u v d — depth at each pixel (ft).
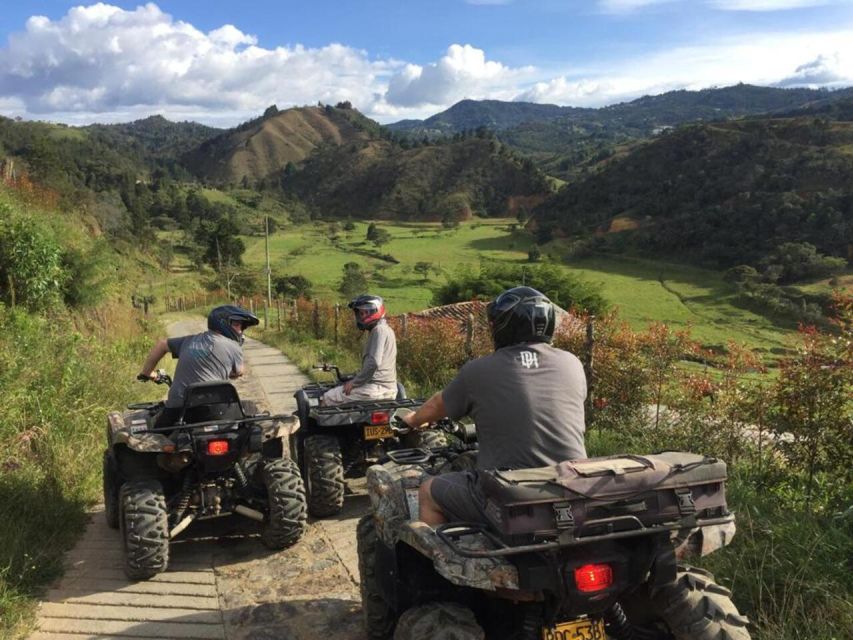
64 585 16.67
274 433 17.89
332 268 449.89
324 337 81.30
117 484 19.93
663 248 443.73
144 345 57.93
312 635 14.15
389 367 22.48
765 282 329.52
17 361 28.86
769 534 14.87
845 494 18.31
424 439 21.16
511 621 10.50
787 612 12.48
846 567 13.52
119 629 14.49
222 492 18.35
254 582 16.72
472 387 10.66
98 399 31.71
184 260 382.83
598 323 29.22
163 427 18.29
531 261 464.24
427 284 392.06
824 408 19.38
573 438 10.47
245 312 19.72
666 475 9.31
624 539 9.47
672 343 26.04
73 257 55.26
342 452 22.40
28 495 20.31
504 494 8.75
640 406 26.35
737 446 22.72
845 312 19.95
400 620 9.68
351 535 19.56
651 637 10.73
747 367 22.74
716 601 9.97
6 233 42.91
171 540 19.40
